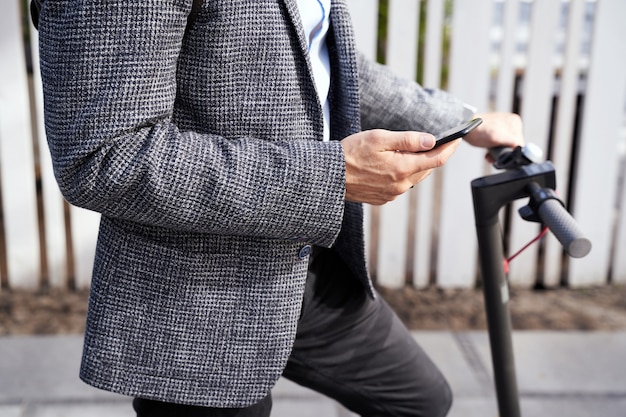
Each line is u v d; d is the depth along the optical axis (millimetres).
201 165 956
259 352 1104
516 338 2844
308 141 1030
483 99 3006
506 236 3420
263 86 1017
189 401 1099
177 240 1059
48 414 2338
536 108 3049
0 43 2826
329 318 1320
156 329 1073
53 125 940
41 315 2953
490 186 1268
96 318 1078
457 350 2762
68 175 940
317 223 1025
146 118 934
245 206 977
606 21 2955
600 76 3014
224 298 1084
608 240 3230
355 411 1461
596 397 2482
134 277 1067
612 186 3152
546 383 2557
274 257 1087
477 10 2914
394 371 1397
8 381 2514
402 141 1023
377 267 3270
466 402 2436
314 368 1364
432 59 2988
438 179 4582
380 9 3871
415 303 3127
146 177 931
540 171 1262
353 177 1041
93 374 1076
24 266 3111
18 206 3035
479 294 3217
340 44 1164
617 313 3061
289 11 1007
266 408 1209
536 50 2990
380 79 1397
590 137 3090
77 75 909
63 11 912
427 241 3205
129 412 2361
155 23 904
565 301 3164
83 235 3088
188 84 1004
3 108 2908
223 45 983
